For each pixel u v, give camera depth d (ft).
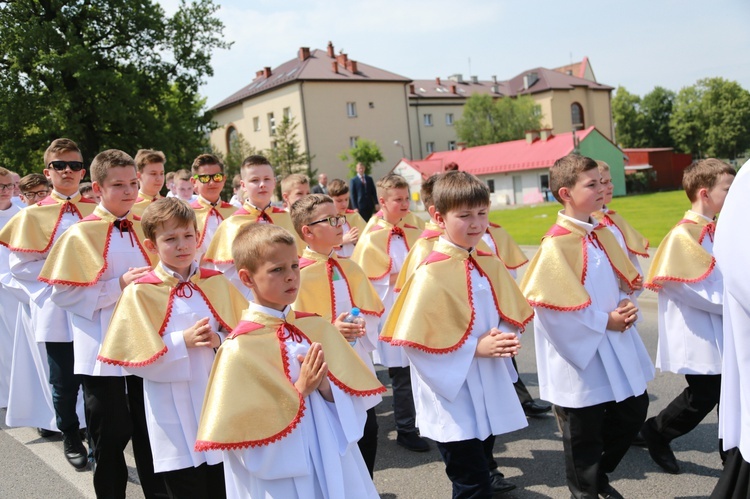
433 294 12.03
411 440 17.10
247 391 9.12
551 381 13.16
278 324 9.77
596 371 12.69
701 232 14.70
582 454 12.67
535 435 17.53
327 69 178.19
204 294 12.62
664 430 14.49
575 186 13.35
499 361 12.25
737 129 285.84
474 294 12.25
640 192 162.30
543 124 228.63
